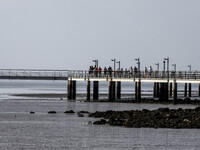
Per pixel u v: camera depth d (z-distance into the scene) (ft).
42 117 597.52
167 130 488.44
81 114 620.90
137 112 601.62
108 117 579.07
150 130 488.44
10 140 446.19
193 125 508.53
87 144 431.02
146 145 426.51
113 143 434.71
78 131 489.26
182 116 554.05
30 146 422.82
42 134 474.49
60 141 442.91
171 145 426.51
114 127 510.17
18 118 586.86
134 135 465.47
